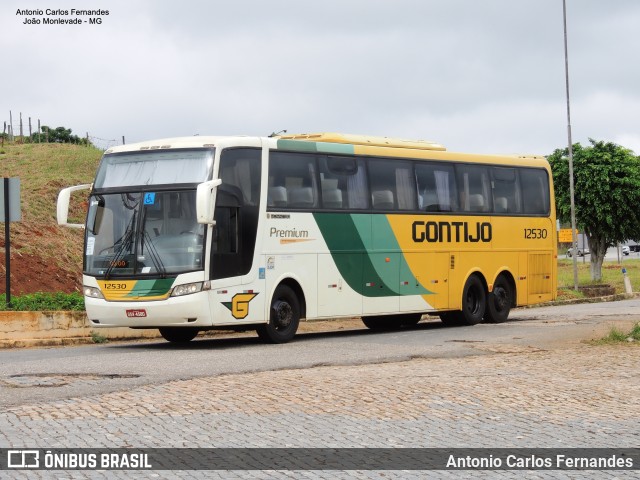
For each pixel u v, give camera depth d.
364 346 21.11
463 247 27.12
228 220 21.02
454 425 11.91
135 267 20.83
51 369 16.50
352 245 23.94
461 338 23.11
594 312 32.56
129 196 21.20
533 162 29.78
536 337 22.88
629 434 11.48
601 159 48.91
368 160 24.58
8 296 24.36
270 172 22.02
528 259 29.30
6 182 24.31
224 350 20.41
